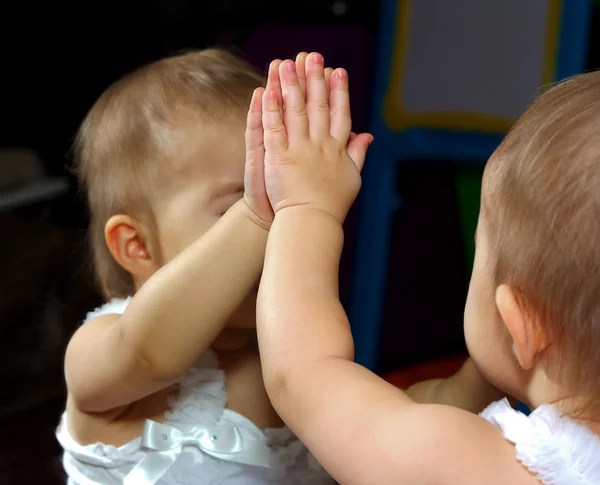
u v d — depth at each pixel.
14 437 1.56
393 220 1.75
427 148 1.56
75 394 0.73
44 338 1.72
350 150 0.65
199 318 0.63
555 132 0.52
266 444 0.78
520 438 0.51
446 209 1.76
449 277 1.79
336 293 0.59
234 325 0.75
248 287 0.64
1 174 1.99
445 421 0.52
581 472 0.49
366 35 1.74
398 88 1.57
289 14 1.99
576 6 1.51
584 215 0.49
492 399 0.82
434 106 1.56
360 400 0.53
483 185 0.58
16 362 1.68
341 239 0.60
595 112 0.51
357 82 1.72
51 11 2.00
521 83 1.54
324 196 0.61
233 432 0.77
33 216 1.98
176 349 0.64
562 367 0.53
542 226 0.51
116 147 0.81
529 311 0.53
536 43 1.53
